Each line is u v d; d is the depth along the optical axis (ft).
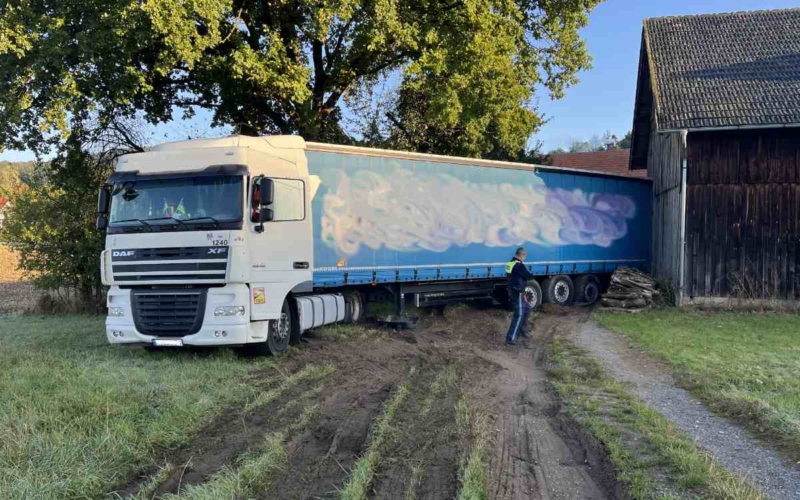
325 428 20.72
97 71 44.24
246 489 15.57
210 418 21.26
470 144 72.02
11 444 17.07
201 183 30.76
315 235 37.99
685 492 15.56
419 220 44.70
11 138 48.70
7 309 62.80
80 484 15.24
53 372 26.61
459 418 21.76
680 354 33.40
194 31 41.81
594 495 15.80
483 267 49.06
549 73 69.56
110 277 31.32
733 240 53.93
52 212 58.75
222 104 61.21
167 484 15.99
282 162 34.22
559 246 55.52
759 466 17.48
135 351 33.01
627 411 23.15
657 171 64.75
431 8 55.06
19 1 39.45
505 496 15.60
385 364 31.45
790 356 32.89
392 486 16.12
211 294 30.07
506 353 35.63
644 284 55.62
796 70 55.52
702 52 61.00
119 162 32.45
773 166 53.36
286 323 34.14
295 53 54.08
